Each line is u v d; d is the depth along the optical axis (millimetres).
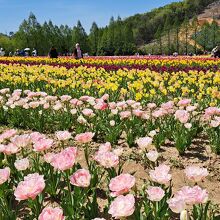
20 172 4289
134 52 81750
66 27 109125
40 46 86312
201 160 5750
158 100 9672
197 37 109312
